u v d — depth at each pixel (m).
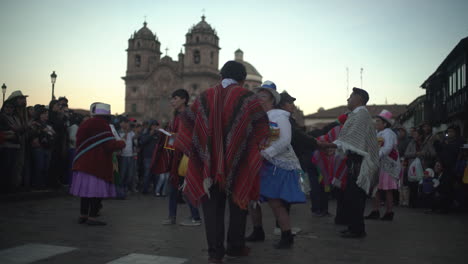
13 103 8.36
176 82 71.12
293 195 4.25
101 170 5.66
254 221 4.85
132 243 4.47
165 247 4.29
